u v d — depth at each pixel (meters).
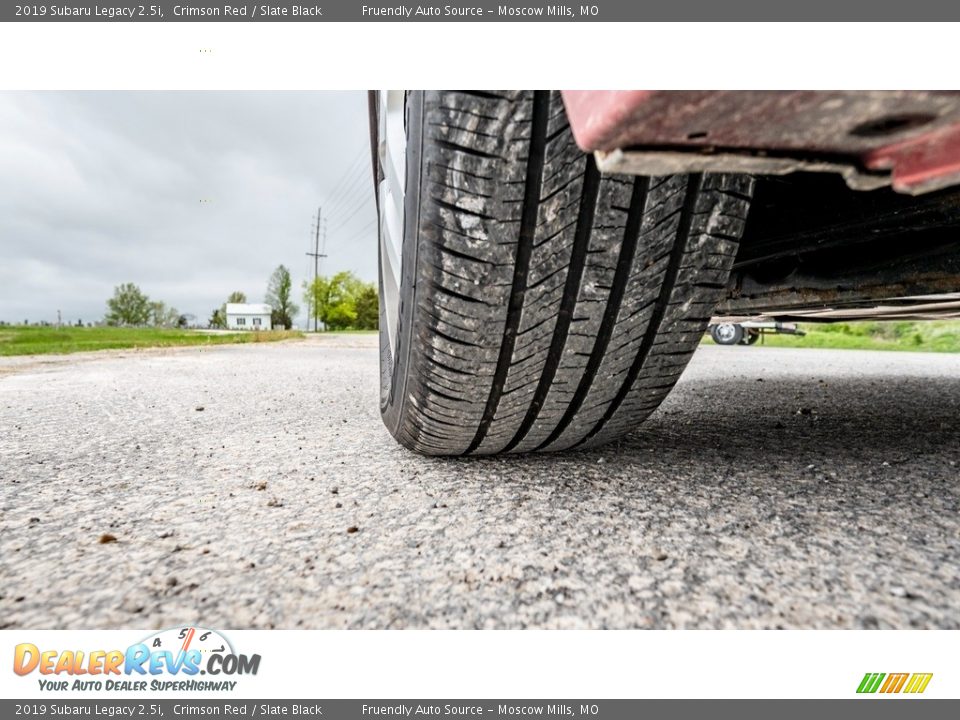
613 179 1.01
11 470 1.63
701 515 1.21
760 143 0.59
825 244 1.46
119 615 0.85
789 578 0.93
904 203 1.22
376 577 0.95
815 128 0.57
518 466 1.58
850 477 1.47
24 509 1.29
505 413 1.34
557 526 1.15
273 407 2.93
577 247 1.07
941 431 2.06
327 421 2.48
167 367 5.82
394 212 1.48
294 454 1.81
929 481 1.44
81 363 6.43
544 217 1.04
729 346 11.68
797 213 1.42
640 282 1.12
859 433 2.03
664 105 0.55
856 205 1.30
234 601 0.88
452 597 0.89
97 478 1.55
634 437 1.95
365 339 18.00
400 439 1.65
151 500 1.36
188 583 0.93
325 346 12.20
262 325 78.62
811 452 1.73
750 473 1.51
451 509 1.25
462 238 1.05
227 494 1.39
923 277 1.52
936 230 1.48
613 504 1.28
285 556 1.03
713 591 0.90
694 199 1.05
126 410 2.82
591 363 1.24
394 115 1.50
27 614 0.85
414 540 1.09
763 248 1.55
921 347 11.84
